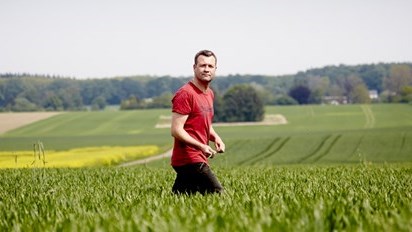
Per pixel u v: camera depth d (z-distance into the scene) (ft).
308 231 16.31
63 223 19.98
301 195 29.30
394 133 300.40
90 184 47.70
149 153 249.34
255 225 17.01
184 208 23.18
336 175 56.59
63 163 159.33
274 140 288.10
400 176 53.57
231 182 44.39
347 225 17.42
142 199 29.12
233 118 536.83
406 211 19.92
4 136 429.38
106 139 356.59
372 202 24.93
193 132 30.91
